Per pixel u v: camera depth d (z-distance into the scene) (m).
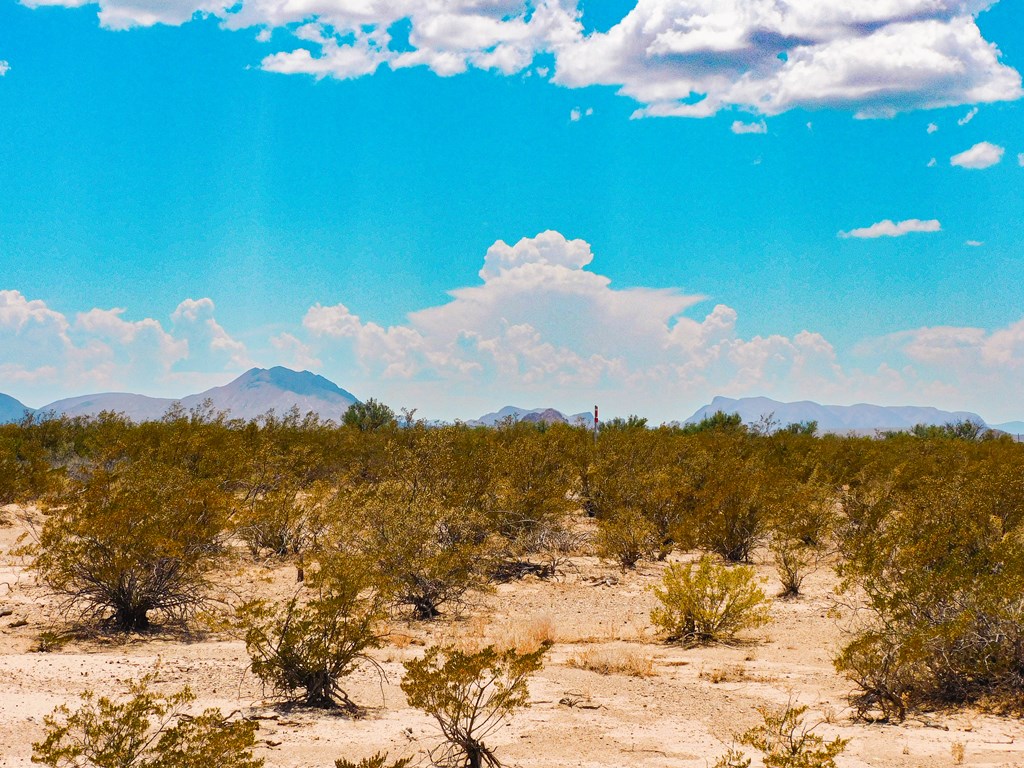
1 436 32.22
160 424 31.55
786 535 19.05
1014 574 10.38
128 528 13.22
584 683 10.77
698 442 34.72
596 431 31.14
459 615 15.09
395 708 9.66
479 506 19.69
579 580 18.23
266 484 24.06
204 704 9.35
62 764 7.12
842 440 41.00
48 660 10.91
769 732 8.14
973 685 10.19
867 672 10.10
